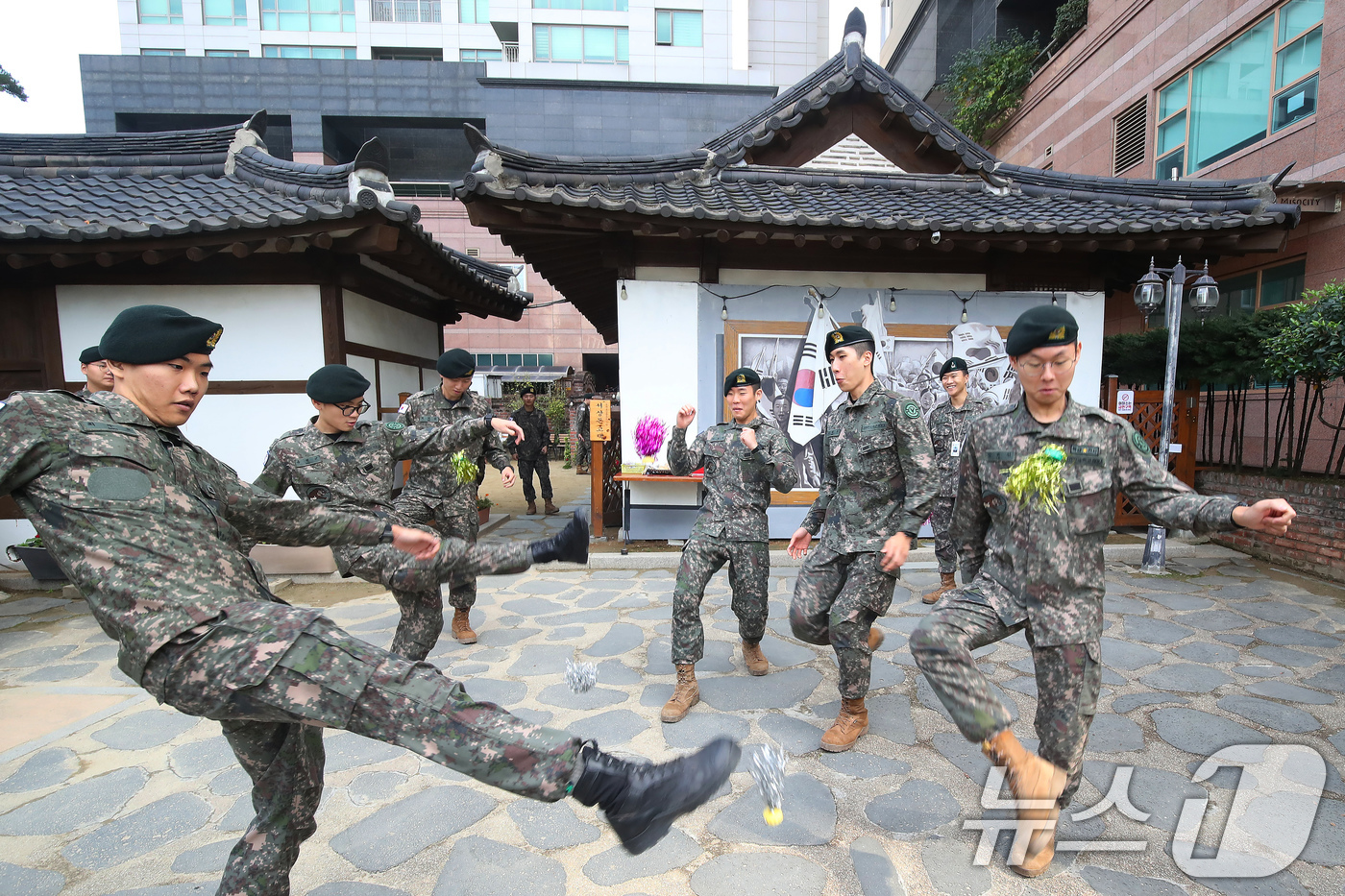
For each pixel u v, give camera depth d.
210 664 1.27
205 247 5.41
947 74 17.95
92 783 2.71
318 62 27.53
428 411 4.29
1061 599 2.01
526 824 2.39
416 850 2.24
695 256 6.50
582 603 5.15
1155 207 6.62
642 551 6.35
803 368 6.46
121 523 1.30
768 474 3.39
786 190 6.80
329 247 5.54
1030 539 2.03
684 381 6.40
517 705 3.35
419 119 28.34
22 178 6.66
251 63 27.44
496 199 5.29
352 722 1.30
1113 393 6.80
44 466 1.31
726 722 3.13
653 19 30.38
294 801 1.65
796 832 2.30
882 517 2.84
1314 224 7.97
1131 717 3.12
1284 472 6.46
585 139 28.70
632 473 6.32
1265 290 8.69
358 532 1.81
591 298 9.57
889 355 6.52
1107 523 2.04
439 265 6.95
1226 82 9.21
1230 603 4.91
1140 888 2.00
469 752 1.31
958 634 1.91
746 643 3.66
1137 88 10.88
